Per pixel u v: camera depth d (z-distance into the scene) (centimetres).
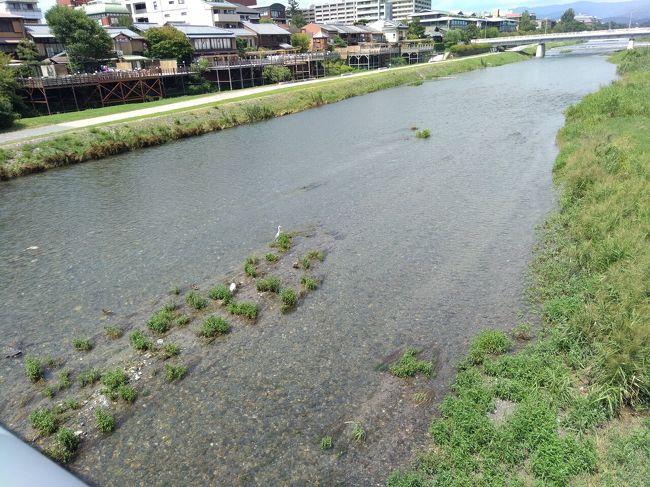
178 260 1548
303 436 852
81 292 1377
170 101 4809
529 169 2344
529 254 1470
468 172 2355
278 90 5381
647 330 923
